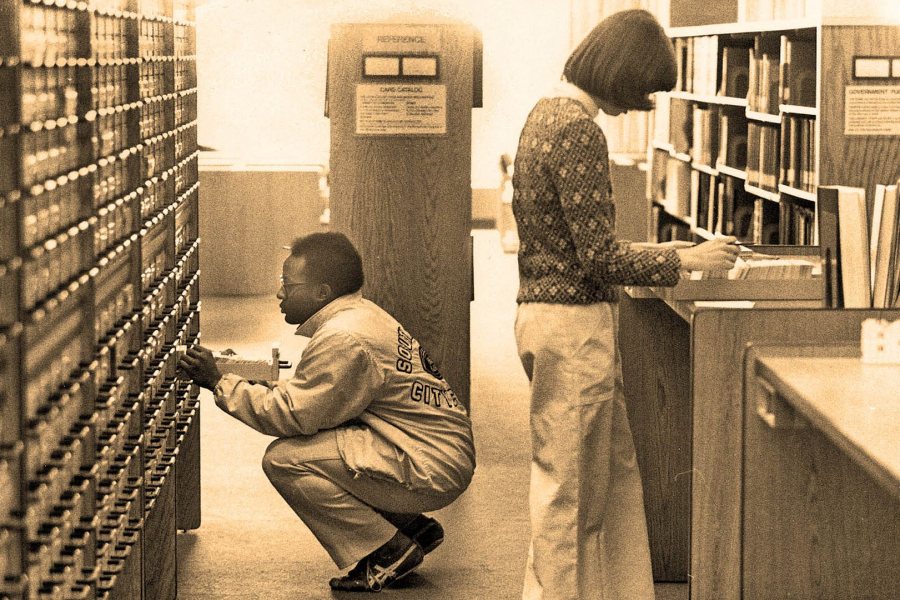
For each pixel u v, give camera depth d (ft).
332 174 15.47
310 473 12.61
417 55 15.31
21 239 5.58
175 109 11.75
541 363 10.80
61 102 6.94
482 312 29.99
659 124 30.76
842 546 9.96
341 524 12.71
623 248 10.46
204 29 40.63
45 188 6.28
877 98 17.63
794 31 20.99
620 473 11.32
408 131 15.43
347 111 15.37
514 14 43.52
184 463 14.80
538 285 10.82
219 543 14.51
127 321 8.58
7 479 5.57
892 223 10.76
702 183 27.02
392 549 12.91
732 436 10.50
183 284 12.41
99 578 7.88
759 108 22.53
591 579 11.08
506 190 39.45
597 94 10.73
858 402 8.18
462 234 15.60
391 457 12.63
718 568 10.64
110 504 8.23
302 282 13.00
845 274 10.85
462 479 13.00
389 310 15.67
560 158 10.48
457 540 14.66
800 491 9.80
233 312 30.17
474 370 24.17
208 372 12.61
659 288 12.12
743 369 9.60
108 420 8.24
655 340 13.25
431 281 15.65
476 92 15.85
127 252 9.02
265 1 40.45
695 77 27.55
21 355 5.60
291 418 12.46
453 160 15.49
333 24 15.26
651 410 13.33
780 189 20.89
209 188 32.48
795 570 9.97
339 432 12.73
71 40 7.22
